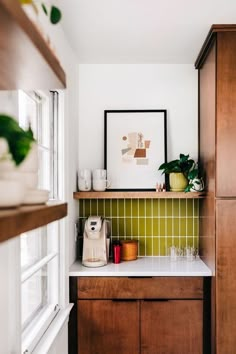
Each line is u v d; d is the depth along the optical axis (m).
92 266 2.80
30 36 0.69
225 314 2.49
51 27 2.13
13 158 0.81
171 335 2.66
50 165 2.46
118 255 2.94
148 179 3.20
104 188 3.06
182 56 3.05
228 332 2.49
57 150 2.51
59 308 2.42
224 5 2.18
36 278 2.24
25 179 0.83
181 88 3.23
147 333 2.66
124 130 3.22
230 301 2.48
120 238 3.24
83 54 3.00
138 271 2.67
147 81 3.23
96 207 3.24
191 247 3.21
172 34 2.60
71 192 2.86
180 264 2.90
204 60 2.93
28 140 0.83
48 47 0.83
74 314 2.68
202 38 2.68
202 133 3.03
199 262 2.97
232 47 2.47
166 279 2.66
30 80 0.96
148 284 2.66
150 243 3.23
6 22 0.62
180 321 2.65
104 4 2.15
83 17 2.32
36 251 2.22
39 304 2.30
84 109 3.24
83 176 3.05
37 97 2.25
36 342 1.83
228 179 2.48
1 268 1.27
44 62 0.81
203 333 2.64
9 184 0.69
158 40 2.71
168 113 3.23
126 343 2.67
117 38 2.67
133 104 3.23
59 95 2.50
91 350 2.67
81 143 3.24
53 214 0.89
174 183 3.05
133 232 3.24
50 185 2.47
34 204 0.85
